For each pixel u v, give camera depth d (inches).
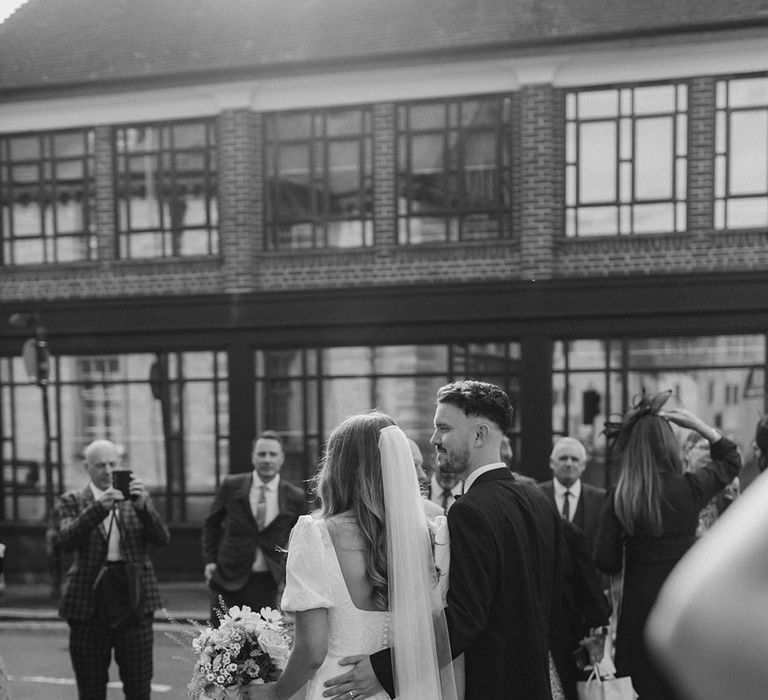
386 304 522.3
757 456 204.5
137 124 559.2
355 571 118.6
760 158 484.7
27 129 572.7
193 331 546.0
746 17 471.2
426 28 524.7
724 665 21.9
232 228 542.6
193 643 140.5
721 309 480.4
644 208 498.9
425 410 524.1
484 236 520.1
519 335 506.0
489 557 120.2
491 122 516.7
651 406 184.1
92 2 608.1
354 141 535.2
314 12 555.2
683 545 177.5
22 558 563.2
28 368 514.0
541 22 507.8
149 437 555.2
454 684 120.0
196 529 540.7
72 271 566.9
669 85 493.0
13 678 327.6
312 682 119.3
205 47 555.2
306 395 538.3
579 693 183.6
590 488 261.6
